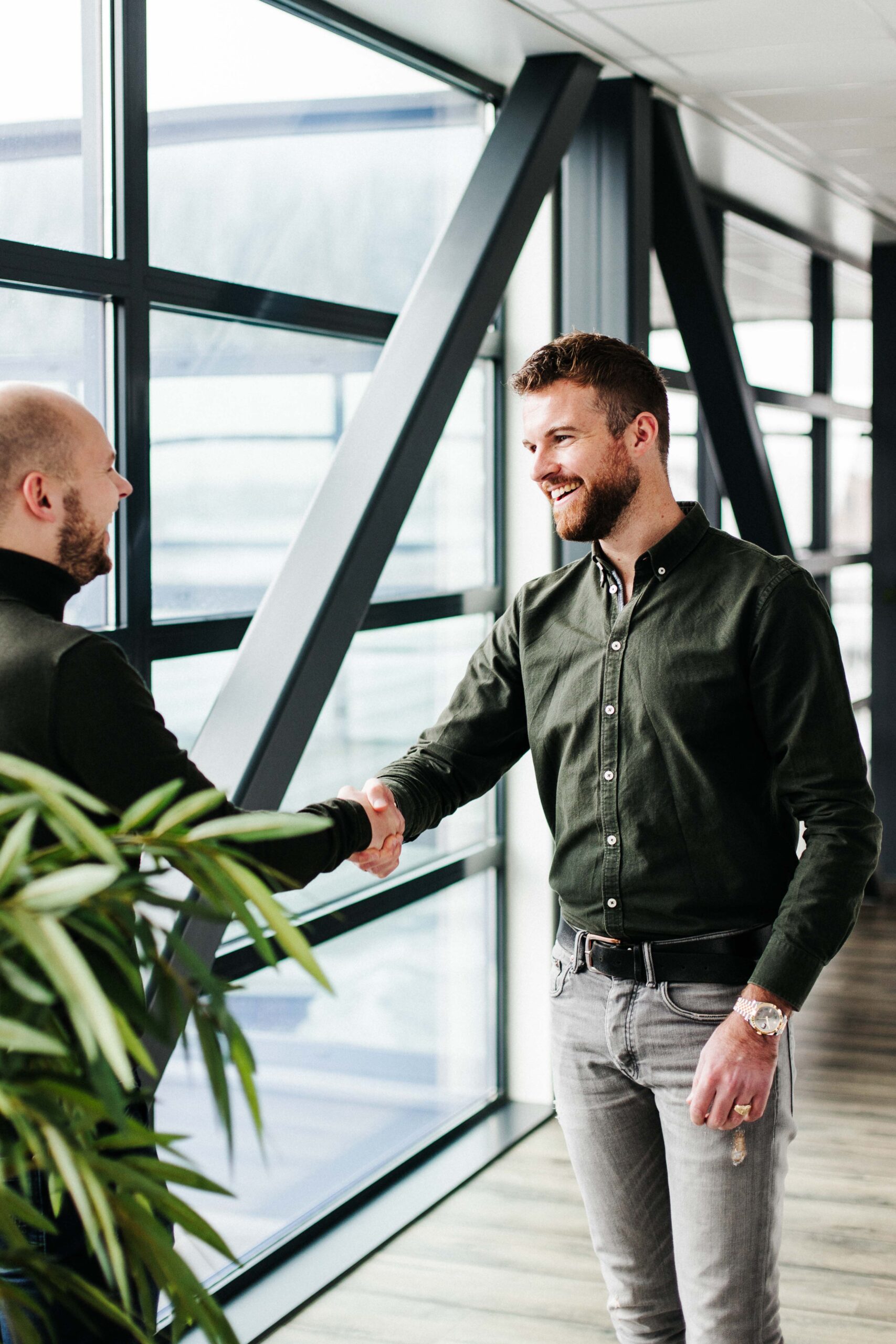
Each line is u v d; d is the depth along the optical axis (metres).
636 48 3.94
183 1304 1.03
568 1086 2.04
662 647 1.93
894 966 5.93
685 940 1.91
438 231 3.97
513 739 2.24
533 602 2.13
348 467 3.20
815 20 3.68
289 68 3.29
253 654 2.93
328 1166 3.66
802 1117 4.34
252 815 1.02
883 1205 3.71
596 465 1.92
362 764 3.77
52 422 1.62
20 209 2.54
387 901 3.79
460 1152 4.09
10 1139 0.97
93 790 1.53
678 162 4.62
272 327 3.25
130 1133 1.04
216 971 3.09
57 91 2.60
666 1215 2.05
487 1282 3.34
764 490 5.20
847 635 7.88
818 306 7.53
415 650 3.99
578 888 2.00
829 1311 3.17
